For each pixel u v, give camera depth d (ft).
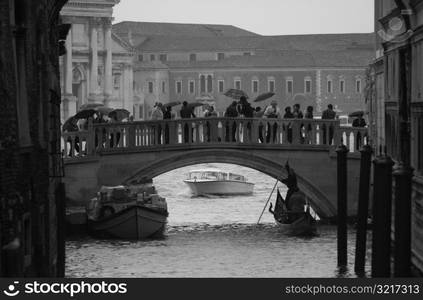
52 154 99.45
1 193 64.18
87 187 157.89
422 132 106.11
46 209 88.12
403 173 82.23
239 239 145.48
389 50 128.57
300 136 162.09
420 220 104.01
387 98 131.64
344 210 119.34
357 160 159.02
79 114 162.30
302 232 148.05
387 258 89.71
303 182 161.99
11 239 66.13
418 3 107.24
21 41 75.51
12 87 67.56
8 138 66.28
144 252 134.00
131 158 160.04
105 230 146.61
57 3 101.24
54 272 96.43
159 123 161.48
